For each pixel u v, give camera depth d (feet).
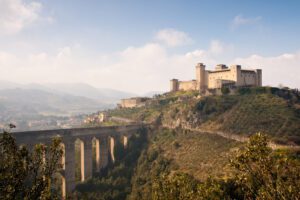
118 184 426.10
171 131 541.75
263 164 89.51
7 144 86.58
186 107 577.84
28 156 89.30
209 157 386.11
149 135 572.92
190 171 361.30
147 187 364.38
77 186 425.69
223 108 531.09
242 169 92.53
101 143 507.71
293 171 88.99
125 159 508.53
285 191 85.71
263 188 89.56
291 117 430.61
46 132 397.80
